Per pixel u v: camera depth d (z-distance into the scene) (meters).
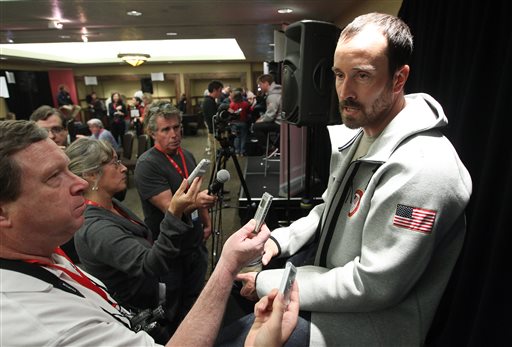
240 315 1.12
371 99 0.78
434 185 0.68
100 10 3.24
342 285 0.76
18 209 0.60
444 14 1.42
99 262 1.20
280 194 2.94
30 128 0.61
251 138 6.92
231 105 6.61
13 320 0.50
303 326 0.79
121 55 7.05
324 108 1.71
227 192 4.26
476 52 1.12
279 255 1.10
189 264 1.68
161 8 3.20
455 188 0.71
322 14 3.74
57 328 0.53
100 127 4.62
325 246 0.94
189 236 1.24
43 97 10.80
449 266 0.82
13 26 4.04
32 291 0.56
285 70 1.82
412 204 0.69
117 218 1.24
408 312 0.80
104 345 0.57
